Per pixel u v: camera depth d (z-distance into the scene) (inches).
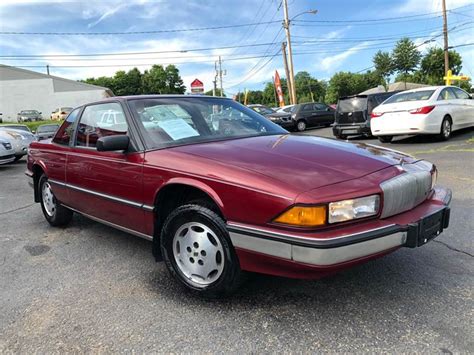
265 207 95.6
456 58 2618.1
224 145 124.6
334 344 92.4
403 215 104.7
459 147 362.9
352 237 90.6
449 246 145.6
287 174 99.9
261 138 136.1
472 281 119.3
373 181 99.5
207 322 104.0
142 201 125.9
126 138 129.0
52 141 184.5
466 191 216.5
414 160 123.3
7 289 128.3
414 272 126.7
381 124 414.9
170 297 118.2
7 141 457.7
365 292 115.7
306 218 90.4
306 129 791.7
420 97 407.5
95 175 146.0
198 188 108.4
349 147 125.0
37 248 166.6
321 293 116.2
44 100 2199.8
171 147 126.5
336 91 3356.3
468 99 452.8
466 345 90.0
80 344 97.0
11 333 102.7
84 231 186.9
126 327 103.3
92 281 131.9
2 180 363.9
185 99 152.9
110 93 2384.4
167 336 98.7
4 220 214.5
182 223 115.0
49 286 129.3
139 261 147.8
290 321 102.6
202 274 113.6
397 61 2773.1
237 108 161.8
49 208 195.0
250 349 92.1
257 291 118.6
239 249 101.6
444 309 104.7
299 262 91.6
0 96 2128.4
